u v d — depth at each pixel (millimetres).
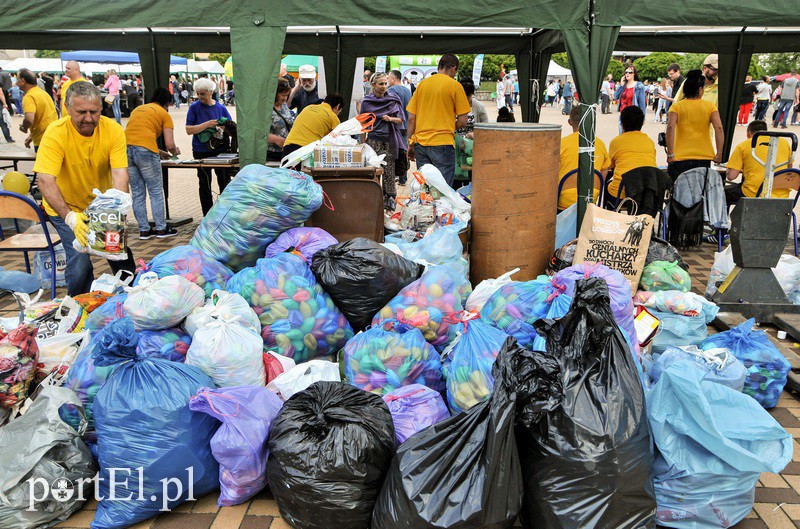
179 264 3619
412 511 2283
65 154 4164
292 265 3539
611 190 6266
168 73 9008
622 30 8625
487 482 2262
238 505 2824
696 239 6539
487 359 2957
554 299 3273
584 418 2389
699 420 2541
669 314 3979
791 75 20344
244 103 4516
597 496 2365
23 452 2635
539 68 9109
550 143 4328
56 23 4352
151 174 7035
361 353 3234
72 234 4469
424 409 2961
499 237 4441
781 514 2750
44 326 3588
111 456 2637
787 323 4488
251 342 3055
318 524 2564
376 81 8312
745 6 4422
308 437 2594
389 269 3588
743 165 6625
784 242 4648
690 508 2580
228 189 3959
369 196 4617
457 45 9203
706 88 8812
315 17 4418
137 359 2785
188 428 2670
